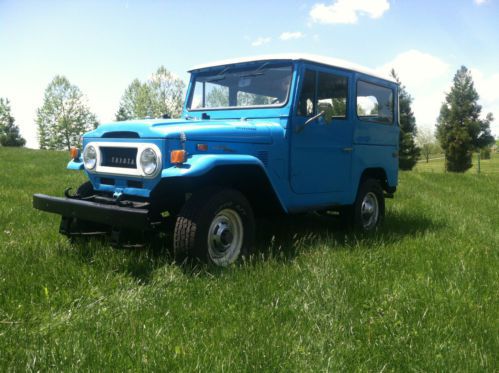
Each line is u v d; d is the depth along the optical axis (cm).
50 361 233
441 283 359
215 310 302
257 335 265
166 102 4631
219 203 379
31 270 360
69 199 406
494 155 7131
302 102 470
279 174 455
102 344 250
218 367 228
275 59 471
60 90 5519
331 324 281
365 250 447
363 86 562
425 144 6425
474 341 267
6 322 275
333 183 525
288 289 342
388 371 238
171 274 357
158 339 257
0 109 5978
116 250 413
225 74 508
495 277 383
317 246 452
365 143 572
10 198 702
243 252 407
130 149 394
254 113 479
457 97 5012
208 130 393
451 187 1207
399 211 726
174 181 389
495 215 734
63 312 295
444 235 542
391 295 331
